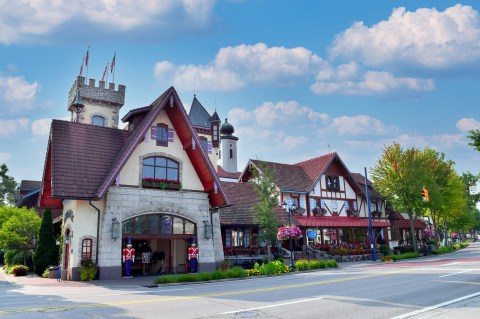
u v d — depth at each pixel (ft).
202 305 39.01
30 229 103.19
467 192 239.71
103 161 84.74
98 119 149.89
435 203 154.40
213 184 90.12
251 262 103.96
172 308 37.60
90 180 79.92
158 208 84.38
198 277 68.13
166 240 98.99
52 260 93.91
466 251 167.32
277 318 32.14
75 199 76.07
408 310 35.06
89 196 77.00
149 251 99.35
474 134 62.34
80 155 82.79
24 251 103.50
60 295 51.31
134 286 62.95
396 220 173.06
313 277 69.31
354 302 39.47
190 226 88.94
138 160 85.10
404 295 43.52
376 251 141.38
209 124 146.41
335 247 128.67
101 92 150.30
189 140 89.86
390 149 154.40
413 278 60.39
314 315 33.19
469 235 451.53
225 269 83.56
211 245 89.86
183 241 97.45
